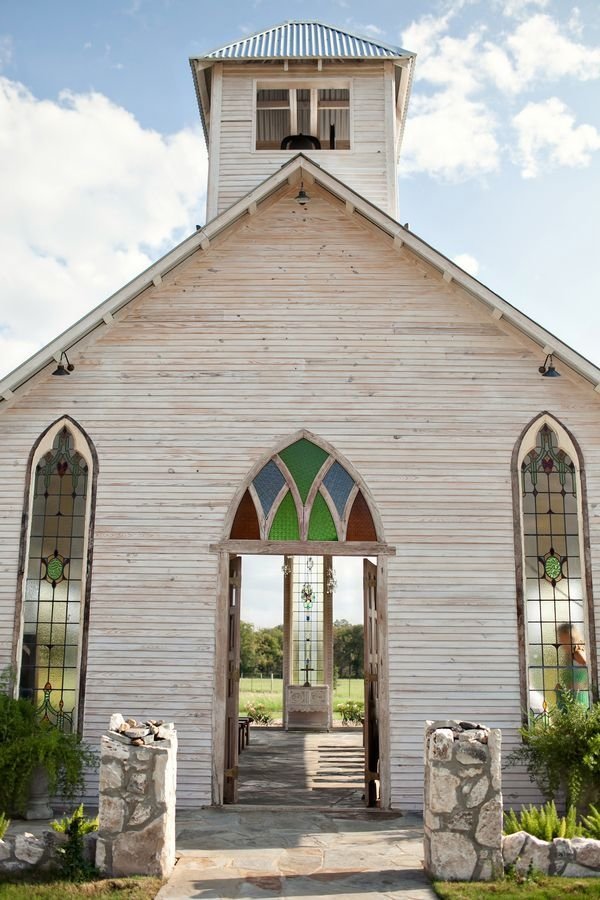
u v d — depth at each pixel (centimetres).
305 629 2073
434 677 1099
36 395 1180
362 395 1177
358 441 1162
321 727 2002
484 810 784
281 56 1498
